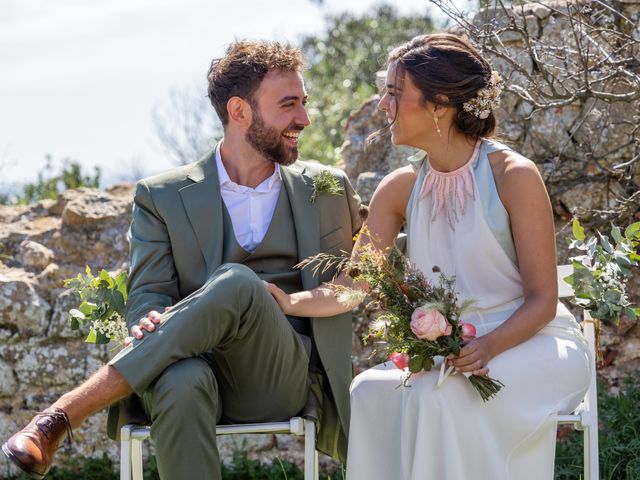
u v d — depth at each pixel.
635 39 4.32
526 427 2.96
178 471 2.96
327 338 3.41
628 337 4.40
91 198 4.91
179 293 3.46
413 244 3.31
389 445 3.07
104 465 4.56
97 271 4.75
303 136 7.82
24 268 4.78
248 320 3.12
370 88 8.85
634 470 3.90
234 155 3.55
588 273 3.30
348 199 3.61
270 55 3.49
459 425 2.90
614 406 4.21
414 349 2.89
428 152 3.28
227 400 3.34
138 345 3.01
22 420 4.61
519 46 4.55
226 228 3.49
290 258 3.51
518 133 4.55
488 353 2.96
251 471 4.48
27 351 4.62
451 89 3.17
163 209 3.46
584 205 4.45
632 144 4.38
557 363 3.06
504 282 3.21
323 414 3.44
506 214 3.20
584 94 4.14
